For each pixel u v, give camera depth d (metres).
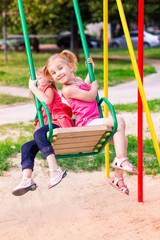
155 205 3.81
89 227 3.36
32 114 8.89
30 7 19.06
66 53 3.65
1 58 23.56
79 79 3.71
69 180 4.71
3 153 5.54
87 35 31.17
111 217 3.56
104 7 4.25
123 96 11.19
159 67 19.25
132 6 18.25
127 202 3.94
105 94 4.47
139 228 3.29
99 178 4.76
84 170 5.04
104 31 4.29
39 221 3.56
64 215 3.68
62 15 19.80
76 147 3.37
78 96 3.48
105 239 3.11
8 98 10.96
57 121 3.59
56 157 3.47
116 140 3.28
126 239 3.10
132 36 29.80
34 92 3.53
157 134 6.70
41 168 5.11
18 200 4.12
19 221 3.58
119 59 23.08
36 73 3.89
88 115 3.47
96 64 18.88
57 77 3.51
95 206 3.88
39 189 4.43
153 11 21.19
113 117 3.18
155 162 5.18
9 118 8.48
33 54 25.23
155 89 12.36
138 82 3.36
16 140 6.44
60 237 3.19
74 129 3.03
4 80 14.15
